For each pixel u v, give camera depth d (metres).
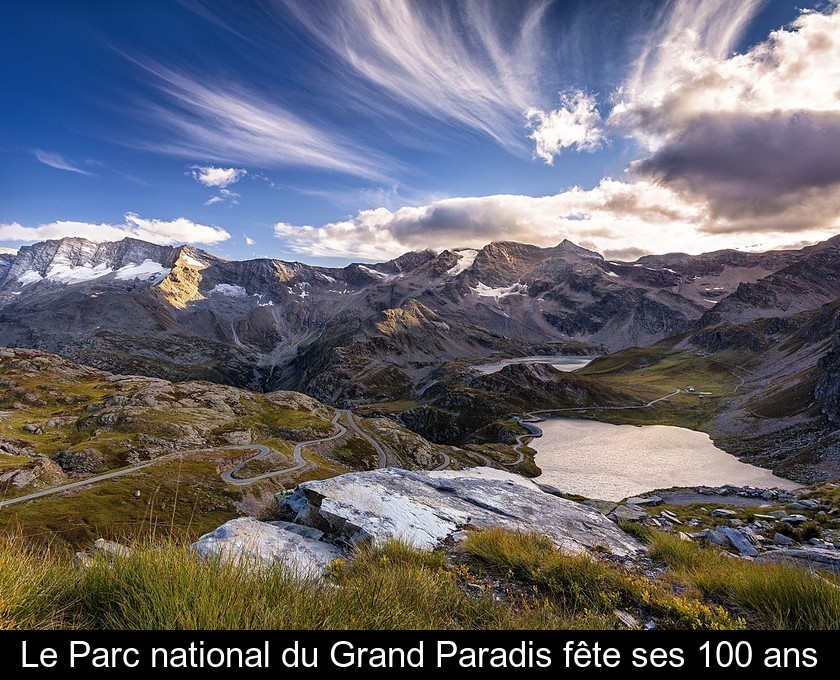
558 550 9.98
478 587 8.36
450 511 14.38
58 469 118.62
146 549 5.88
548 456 186.12
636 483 141.00
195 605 5.12
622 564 11.62
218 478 125.00
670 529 19.44
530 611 7.02
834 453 143.38
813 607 7.05
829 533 21.34
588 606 7.72
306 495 13.61
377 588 6.57
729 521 29.27
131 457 138.75
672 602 7.57
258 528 11.10
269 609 5.48
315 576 7.53
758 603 7.80
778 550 15.34
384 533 11.22
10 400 187.62
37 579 5.39
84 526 82.25
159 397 194.88
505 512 15.45
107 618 5.23
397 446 192.75
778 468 148.25
